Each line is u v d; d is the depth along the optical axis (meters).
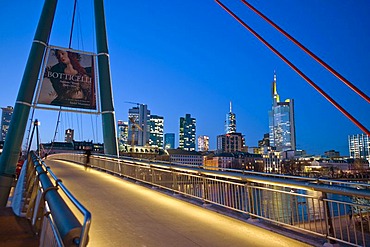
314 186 6.90
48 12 32.12
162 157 147.25
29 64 30.53
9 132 28.88
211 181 10.98
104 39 33.22
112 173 23.56
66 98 31.48
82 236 2.25
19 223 7.02
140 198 12.77
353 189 6.10
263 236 7.46
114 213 9.71
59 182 4.24
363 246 5.90
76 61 32.62
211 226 8.37
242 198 9.33
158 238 7.16
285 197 7.86
